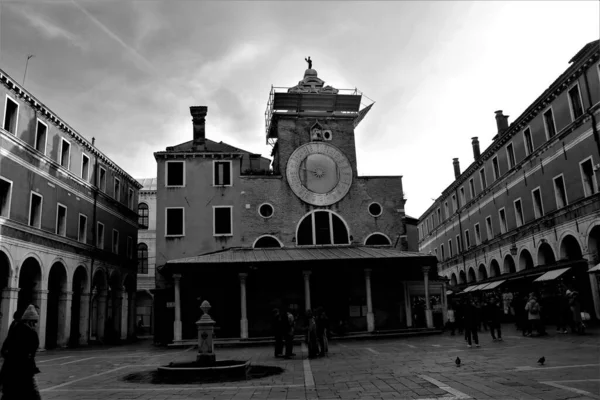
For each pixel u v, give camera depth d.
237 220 31.95
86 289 32.84
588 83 26.78
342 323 27.59
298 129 34.09
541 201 32.72
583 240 27.64
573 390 8.91
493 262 42.22
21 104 26.53
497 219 40.75
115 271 38.50
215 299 29.50
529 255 36.16
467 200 48.88
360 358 16.59
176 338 26.25
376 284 31.30
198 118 34.94
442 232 58.94
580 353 14.48
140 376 13.26
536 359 13.67
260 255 29.00
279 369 13.93
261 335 29.33
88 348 28.62
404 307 31.08
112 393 10.50
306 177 33.06
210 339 14.65
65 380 13.16
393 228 32.84
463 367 12.84
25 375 6.91
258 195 32.50
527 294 34.34
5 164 24.64
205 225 31.70
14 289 24.30
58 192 30.02
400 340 24.56
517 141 36.19
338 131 34.41
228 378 12.24
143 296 51.44
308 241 32.06
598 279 26.41
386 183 33.62
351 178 33.41
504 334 24.45
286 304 30.03
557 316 22.89
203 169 32.62
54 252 28.64
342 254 29.33
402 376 11.73
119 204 40.03
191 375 12.62
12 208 24.95
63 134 31.30
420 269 29.55
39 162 27.88
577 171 28.22
